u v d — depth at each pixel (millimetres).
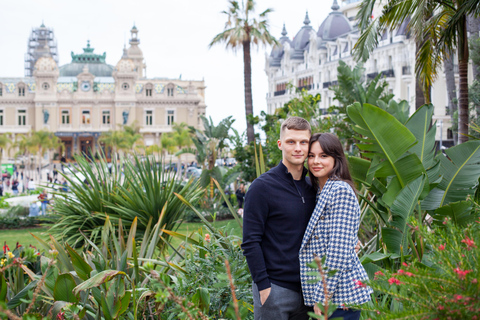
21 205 17562
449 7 7348
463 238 2363
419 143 4551
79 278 3730
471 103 14305
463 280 1947
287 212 2648
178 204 6348
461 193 4238
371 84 9938
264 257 2686
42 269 3764
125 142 63281
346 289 2514
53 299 3430
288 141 2711
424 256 3719
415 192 3875
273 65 69188
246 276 3387
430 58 8016
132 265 3836
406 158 4055
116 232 6410
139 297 3451
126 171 7238
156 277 2156
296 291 2664
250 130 21250
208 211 15461
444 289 1980
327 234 2586
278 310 2625
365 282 2219
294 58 62531
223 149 19484
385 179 4711
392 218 4078
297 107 12203
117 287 3326
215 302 3223
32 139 61344
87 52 105500
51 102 76312
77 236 6680
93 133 77312
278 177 2715
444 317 1924
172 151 62594
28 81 79250
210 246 3689
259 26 21656
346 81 10617
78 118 77688
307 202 2727
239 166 17875
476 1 6570
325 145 2705
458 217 3863
